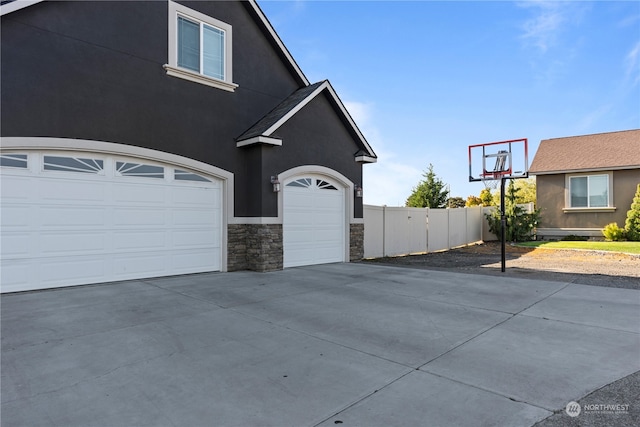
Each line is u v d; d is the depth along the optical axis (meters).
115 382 3.50
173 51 9.12
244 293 7.32
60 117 7.49
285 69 11.84
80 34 7.77
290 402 3.13
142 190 8.73
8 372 3.71
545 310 6.05
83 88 7.78
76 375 3.65
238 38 10.60
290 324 5.33
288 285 8.15
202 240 9.75
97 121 7.95
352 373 3.71
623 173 17.86
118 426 2.78
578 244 16.09
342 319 5.59
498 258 13.82
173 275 9.22
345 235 12.48
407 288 7.84
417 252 16.09
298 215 11.13
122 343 4.52
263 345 4.50
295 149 10.82
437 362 3.98
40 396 3.23
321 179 11.82
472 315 5.79
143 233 8.74
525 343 4.55
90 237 7.99
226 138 10.16
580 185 18.98
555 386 3.41
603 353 4.21
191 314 5.81
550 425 2.79
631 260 12.33
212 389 3.36
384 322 5.44
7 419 2.86
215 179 10.02
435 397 3.21
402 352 4.28
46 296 6.90
